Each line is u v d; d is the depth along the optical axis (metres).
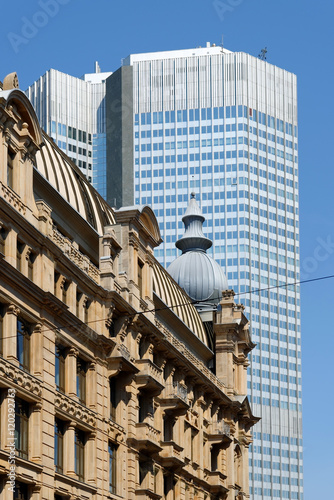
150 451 83.62
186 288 125.25
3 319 61.75
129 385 80.19
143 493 81.00
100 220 82.12
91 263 75.94
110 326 78.94
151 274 88.81
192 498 98.50
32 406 64.19
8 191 63.41
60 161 79.50
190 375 99.19
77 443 71.44
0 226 62.03
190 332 105.56
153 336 87.25
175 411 92.69
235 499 112.19
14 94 64.56
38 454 63.66
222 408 111.69
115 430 77.56
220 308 121.88
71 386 70.19
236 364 119.25
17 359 62.84
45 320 66.06
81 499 69.75
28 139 66.19
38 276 66.12
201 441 102.69
